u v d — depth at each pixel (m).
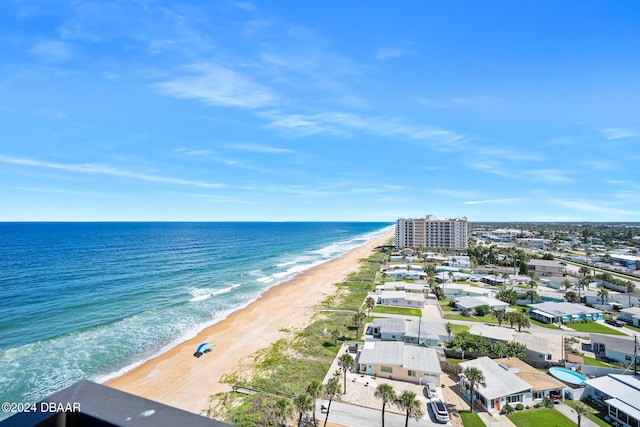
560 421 30.70
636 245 177.50
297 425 29.09
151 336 50.44
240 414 30.58
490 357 43.06
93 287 75.81
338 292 79.69
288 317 60.62
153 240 190.12
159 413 3.73
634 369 40.22
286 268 113.38
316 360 42.59
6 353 43.16
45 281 79.69
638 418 29.03
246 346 47.34
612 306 68.06
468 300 67.94
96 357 43.00
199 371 40.22
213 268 107.44
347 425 29.56
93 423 3.64
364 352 40.84
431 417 31.00
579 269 100.75
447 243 163.12
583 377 38.12
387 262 126.31
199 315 60.84
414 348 42.06
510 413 31.91
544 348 44.09
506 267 109.00
